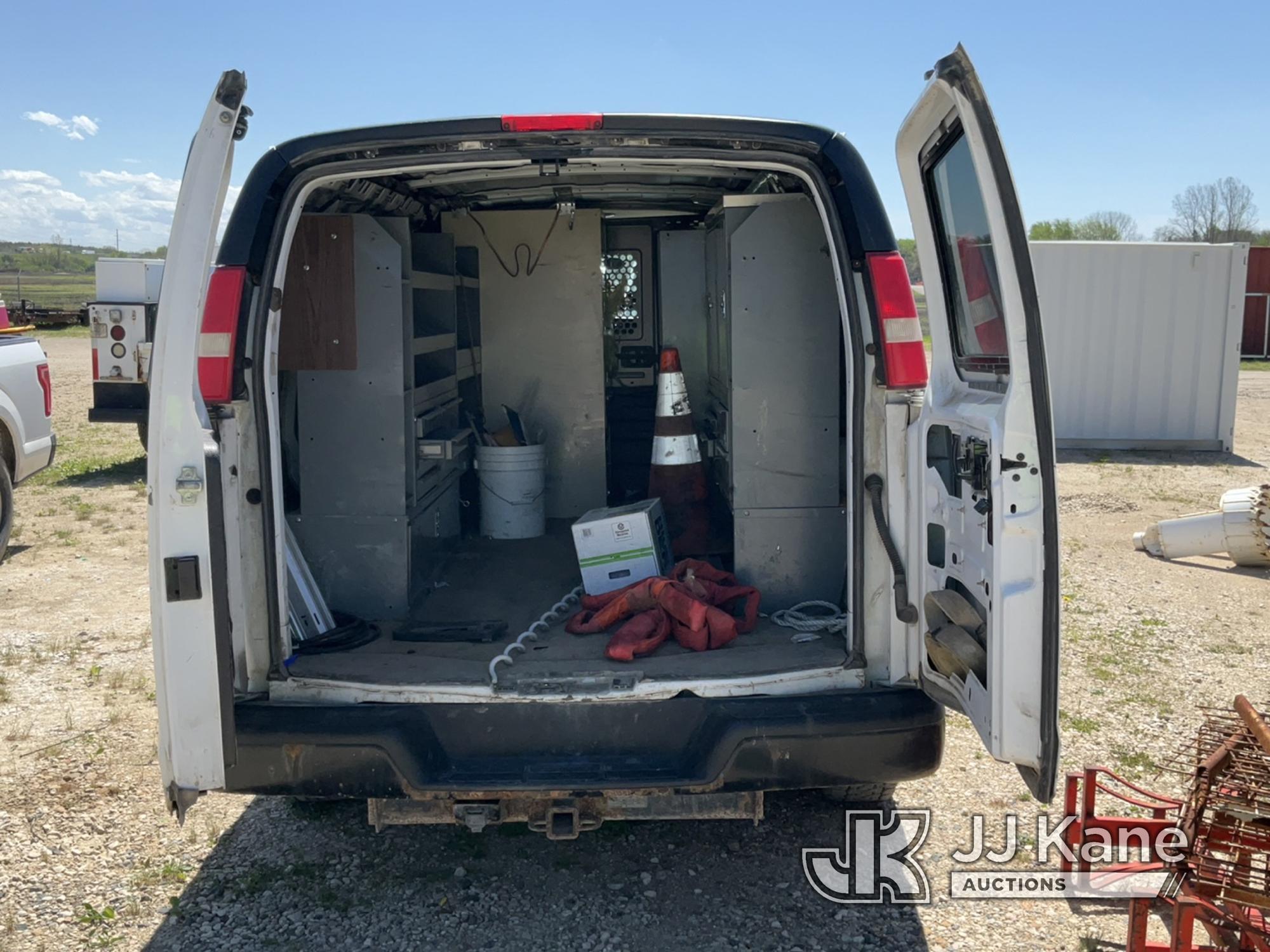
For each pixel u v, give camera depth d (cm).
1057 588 258
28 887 347
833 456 396
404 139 302
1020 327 256
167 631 276
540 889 348
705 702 302
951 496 296
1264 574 738
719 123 305
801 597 399
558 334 595
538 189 505
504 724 301
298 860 367
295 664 326
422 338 458
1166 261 1222
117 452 1251
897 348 307
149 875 356
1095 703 498
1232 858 291
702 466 509
